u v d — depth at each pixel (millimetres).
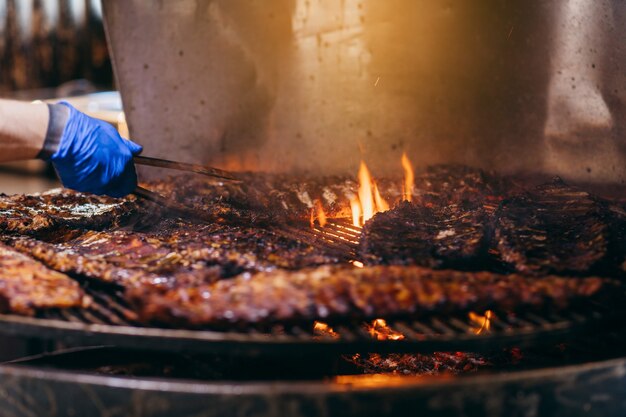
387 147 1504
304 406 841
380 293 878
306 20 1455
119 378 864
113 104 2443
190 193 1329
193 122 1523
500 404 857
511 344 862
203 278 923
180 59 1490
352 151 1513
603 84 1343
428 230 1087
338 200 1300
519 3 1376
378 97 1479
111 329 851
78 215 1197
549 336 869
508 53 1411
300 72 1482
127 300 896
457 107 1465
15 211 1184
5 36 3549
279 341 839
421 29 1430
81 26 3422
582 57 1354
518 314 907
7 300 882
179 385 850
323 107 1497
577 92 1374
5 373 889
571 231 1070
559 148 1416
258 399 841
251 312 854
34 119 1046
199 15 1464
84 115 1098
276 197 1297
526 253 1000
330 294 872
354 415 845
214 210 1207
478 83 1442
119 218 1185
